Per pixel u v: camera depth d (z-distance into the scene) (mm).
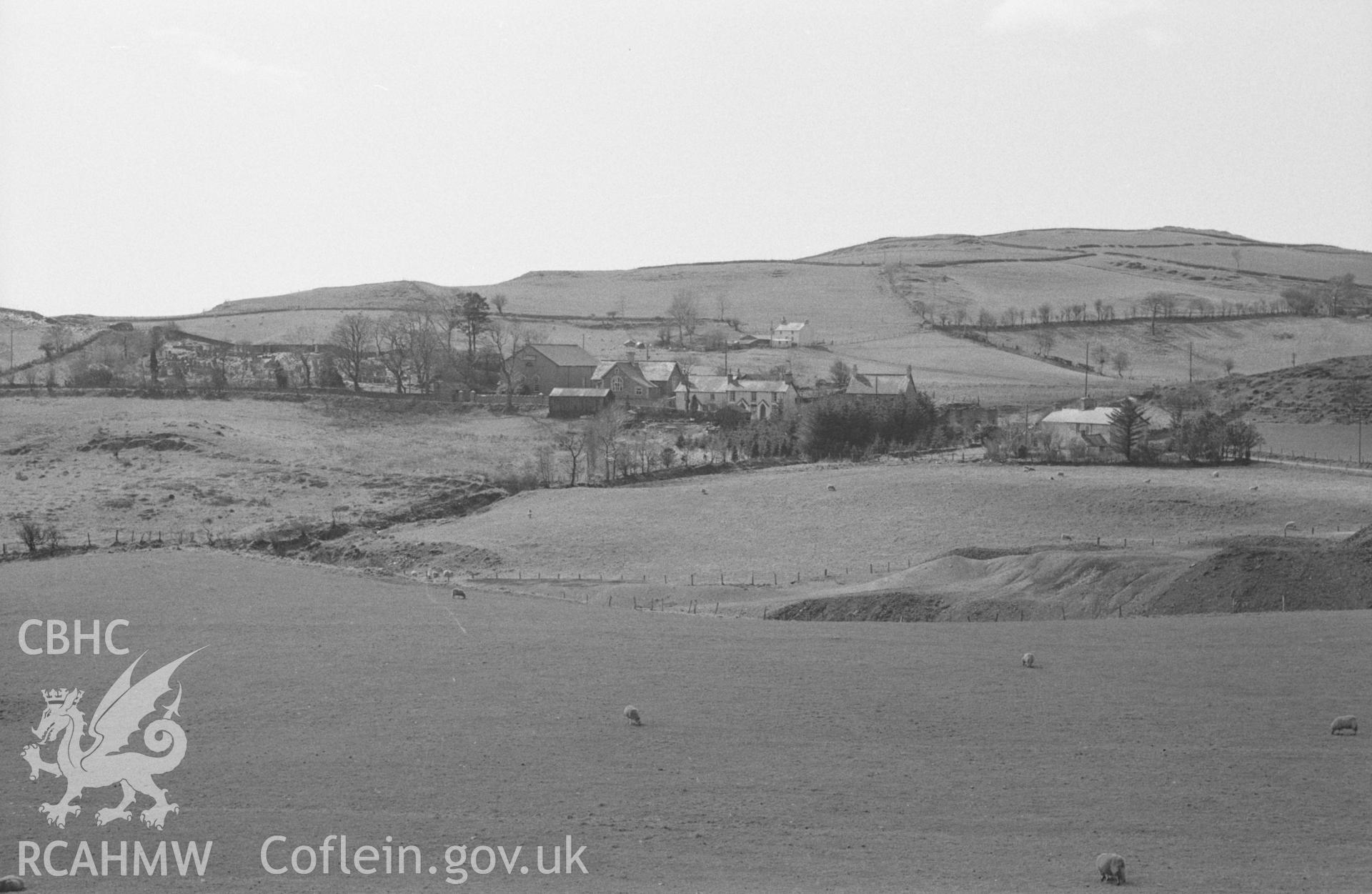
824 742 47188
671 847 37594
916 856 36688
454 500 139000
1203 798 41219
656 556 111750
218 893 34781
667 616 72562
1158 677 55312
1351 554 72812
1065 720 49500
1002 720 49688
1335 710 49906
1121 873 34406
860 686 54719
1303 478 133250
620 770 44312
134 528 125562
